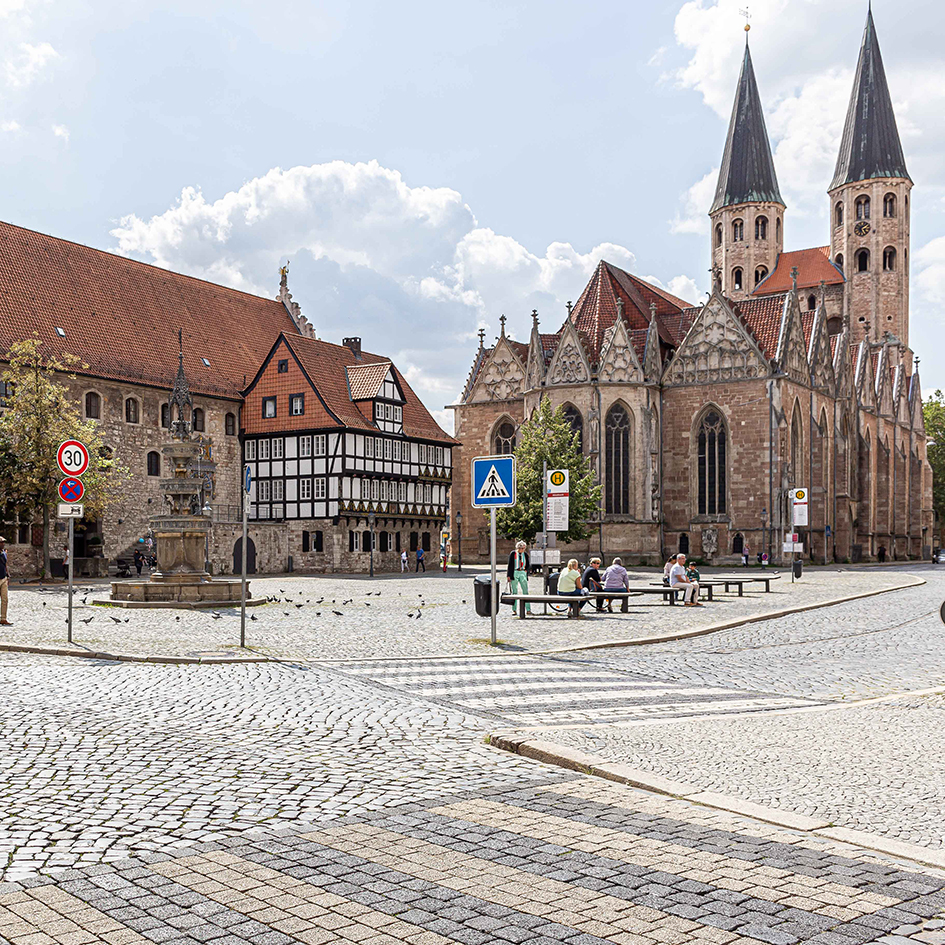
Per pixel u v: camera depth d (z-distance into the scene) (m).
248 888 5.91
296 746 10.12
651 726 10.99
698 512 71.88
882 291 101.69
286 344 67.56
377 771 9.05
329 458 65.31
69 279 62.81
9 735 10.52
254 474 68.06
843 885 5.95
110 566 58.31
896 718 11.51
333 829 7.16
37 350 55.72
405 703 12.81
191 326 70.12
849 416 86.19
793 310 72.69
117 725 11.14
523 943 5.11
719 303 71.44
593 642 20.11
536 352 72.62
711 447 71.56
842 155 104.94
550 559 31.19
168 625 23.30
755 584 45.06
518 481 57.66
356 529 66.31
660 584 42.78
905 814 7.50
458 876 6.11
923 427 110.69
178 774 8.86
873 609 30.20
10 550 50.88
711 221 109.50
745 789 8.22
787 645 20.39
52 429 47.50
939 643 20.77
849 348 87.81
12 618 25.17
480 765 9.33
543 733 10.50
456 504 81.06
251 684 14.38
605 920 5.40
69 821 7.35
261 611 28.08
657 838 6.90
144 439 62.41
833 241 105.88
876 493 94.81
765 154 106.12
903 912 5.52
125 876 6.13
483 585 21.94
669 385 72.75
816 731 10.70
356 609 29.48
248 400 68.88
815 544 76.12
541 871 6.20
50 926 5.32
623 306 77.31
